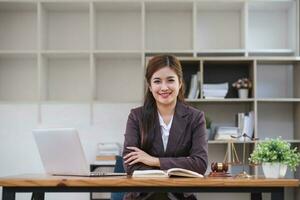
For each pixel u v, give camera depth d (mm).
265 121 4332
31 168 4168
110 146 3994
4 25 4395
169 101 2080
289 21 4355
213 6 4273
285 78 4383
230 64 4281
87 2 4141
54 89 4379
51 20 4398
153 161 1945
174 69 2098
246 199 4039
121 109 4211
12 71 4379
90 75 4156
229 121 4289
